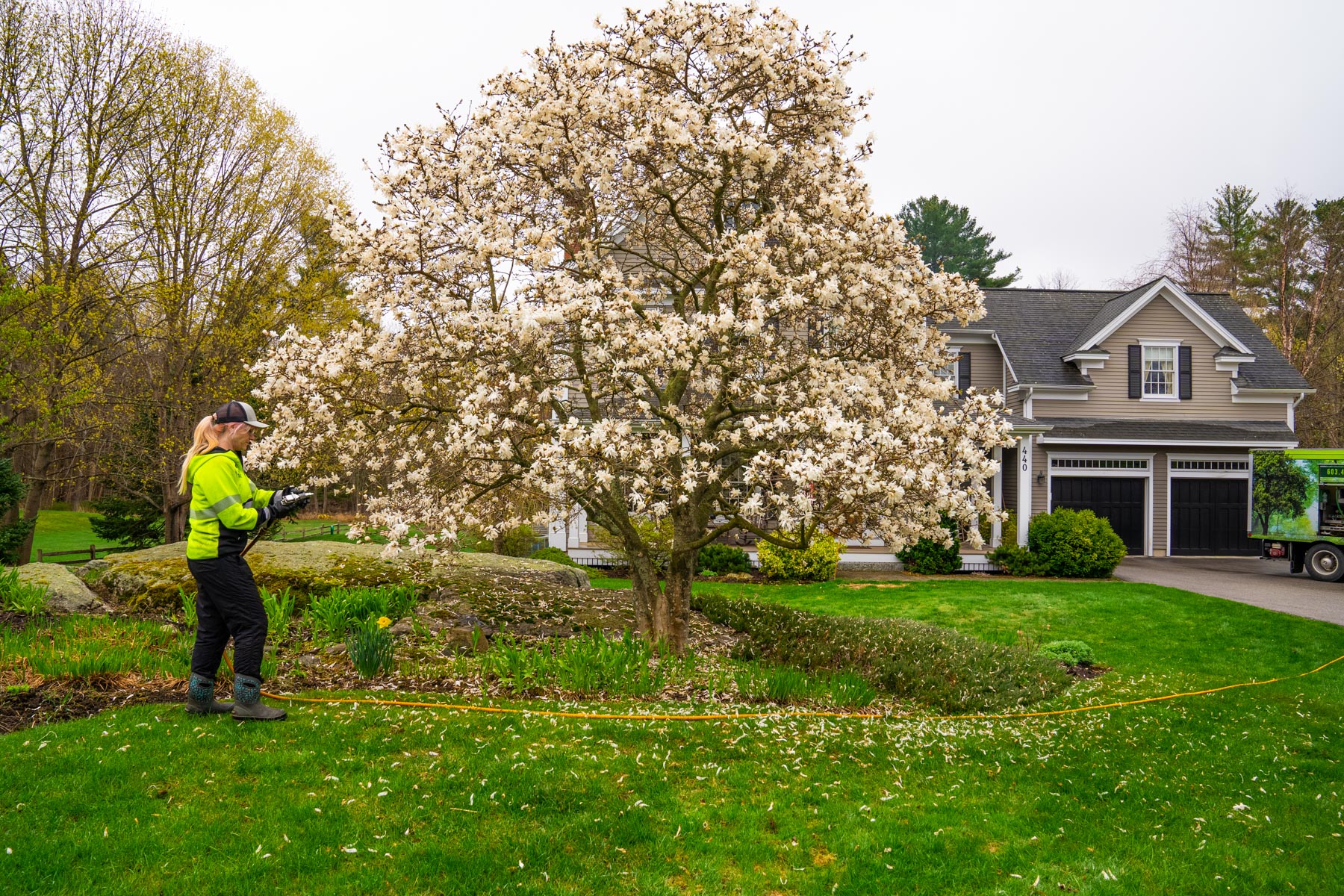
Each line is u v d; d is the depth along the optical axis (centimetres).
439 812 417
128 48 1720
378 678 681
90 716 522
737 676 775
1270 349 2548
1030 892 388
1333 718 805
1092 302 2677
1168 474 2325
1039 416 2345
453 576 1108
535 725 561
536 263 755
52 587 827
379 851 374
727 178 845
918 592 1605
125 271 1767
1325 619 1345
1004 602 1491
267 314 1866
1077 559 1858
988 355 2472
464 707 599
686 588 879
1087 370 2361
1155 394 2386
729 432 872
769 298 802
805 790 492
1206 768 614
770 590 1639
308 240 2048
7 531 1443
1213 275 4472
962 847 431
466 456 772
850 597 1549
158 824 383
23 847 353
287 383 743
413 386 761
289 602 820
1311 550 1839
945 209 4188
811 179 873
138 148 1736
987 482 2216
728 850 408
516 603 1048
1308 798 553
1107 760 618
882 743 608
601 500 847
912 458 661
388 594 923
